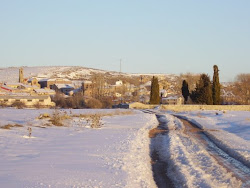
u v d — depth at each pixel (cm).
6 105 9700
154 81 10112
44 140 2605
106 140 2714
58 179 1358
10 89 12775
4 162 1688
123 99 12375
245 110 8894
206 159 1994
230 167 1809
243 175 1617
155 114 6950
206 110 8450
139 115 6300
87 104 10312
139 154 2109
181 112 7781
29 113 5897
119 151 2155
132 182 1379
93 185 1283
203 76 9675
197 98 9612
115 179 1404
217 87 9606
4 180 1316
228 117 5897
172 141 2767
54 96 11475
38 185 1248
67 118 4559
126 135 3125
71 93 14050
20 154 1934
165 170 1736
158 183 1465
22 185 1244
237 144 2686
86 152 2078
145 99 12750
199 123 4859
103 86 14288
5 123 3641
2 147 2131
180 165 1812
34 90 13225
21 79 17625
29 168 1559
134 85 19475
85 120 4756
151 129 3969
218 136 3278
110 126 4169
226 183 1437
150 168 1778
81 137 2889
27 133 2916
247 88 11331
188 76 15775
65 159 1817
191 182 1449
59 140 2647
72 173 1484
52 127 3644
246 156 2092
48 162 1717
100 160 1822
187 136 3259
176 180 1516
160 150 2384
